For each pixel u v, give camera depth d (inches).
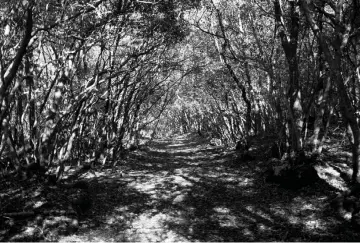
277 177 478.6
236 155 765.3
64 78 427.5
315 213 366.0
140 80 729.0
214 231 358.0
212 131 1250.0
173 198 479.5
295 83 490.6
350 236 304.5
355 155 386.0
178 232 357.4
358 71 495.2
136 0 474.3
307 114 502.0
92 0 452.4
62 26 423.2
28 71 413.1
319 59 480.7
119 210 422.9
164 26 580.4
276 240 320.8
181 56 887.1
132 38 587.2
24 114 426.3
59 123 438.9
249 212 403.5
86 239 327.0
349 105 367.6
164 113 2206.0
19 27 401.7
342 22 441.4
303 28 556.7
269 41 644.7
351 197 355.9
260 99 856.3
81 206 397.7
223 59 722.8
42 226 322.0
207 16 824.3
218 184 541.6
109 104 676.7
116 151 740.7
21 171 390.9
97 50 681.6
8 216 316.2
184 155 988.6
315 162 470.9
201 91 1188.5
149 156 947.3
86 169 641.6
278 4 503.8
